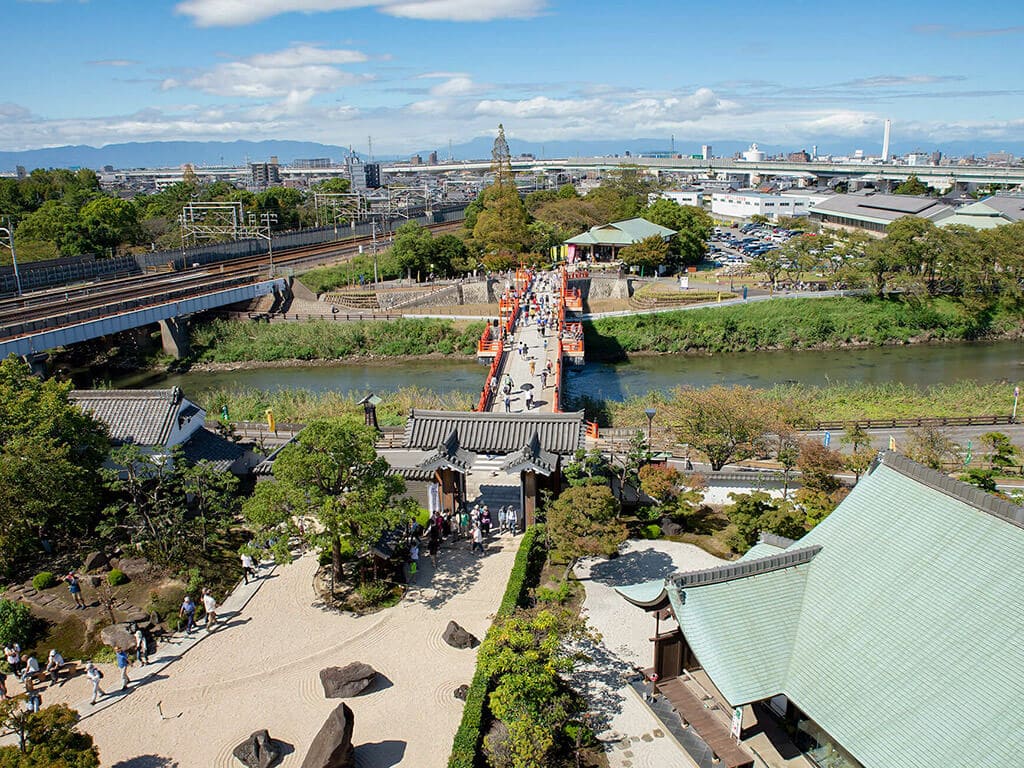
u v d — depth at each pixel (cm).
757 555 3691
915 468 3328
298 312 13650
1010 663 2567
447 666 3900
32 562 4959
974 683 2580
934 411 8262
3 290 12506
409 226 17412
